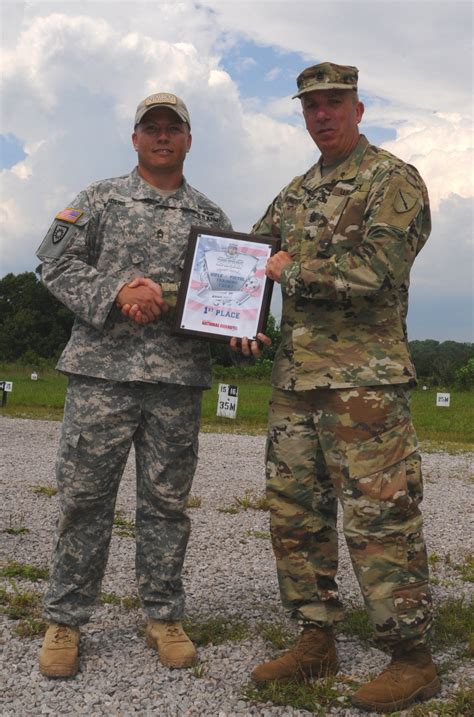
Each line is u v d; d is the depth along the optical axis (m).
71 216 3.78
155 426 3.76
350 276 3.28
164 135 3.76
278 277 3.49
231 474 10.43
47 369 42.72
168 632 3.81
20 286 66.62
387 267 3.27
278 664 3.54
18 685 3.49
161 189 3.89
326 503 3.69
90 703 3.33
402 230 3.29
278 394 3.67
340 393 3.40
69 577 3.71
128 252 3.76
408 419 3.47
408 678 3.30
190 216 3.88
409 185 3.38
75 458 3.68
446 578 5.59
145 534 3.85
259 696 3.40
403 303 3.54
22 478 9.45
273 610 4.63
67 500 3.69
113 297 3.59
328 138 3.55
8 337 64.25
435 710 3.25
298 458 3.59
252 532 6.92
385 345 3.42
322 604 3.65
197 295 3.70
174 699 3.38
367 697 3.24
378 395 3.38
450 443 15.61
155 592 3.85
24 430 15.47
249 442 14.44
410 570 3.35
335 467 3.47
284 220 3.74
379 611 3.31
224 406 17.14
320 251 3.49
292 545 3.62
